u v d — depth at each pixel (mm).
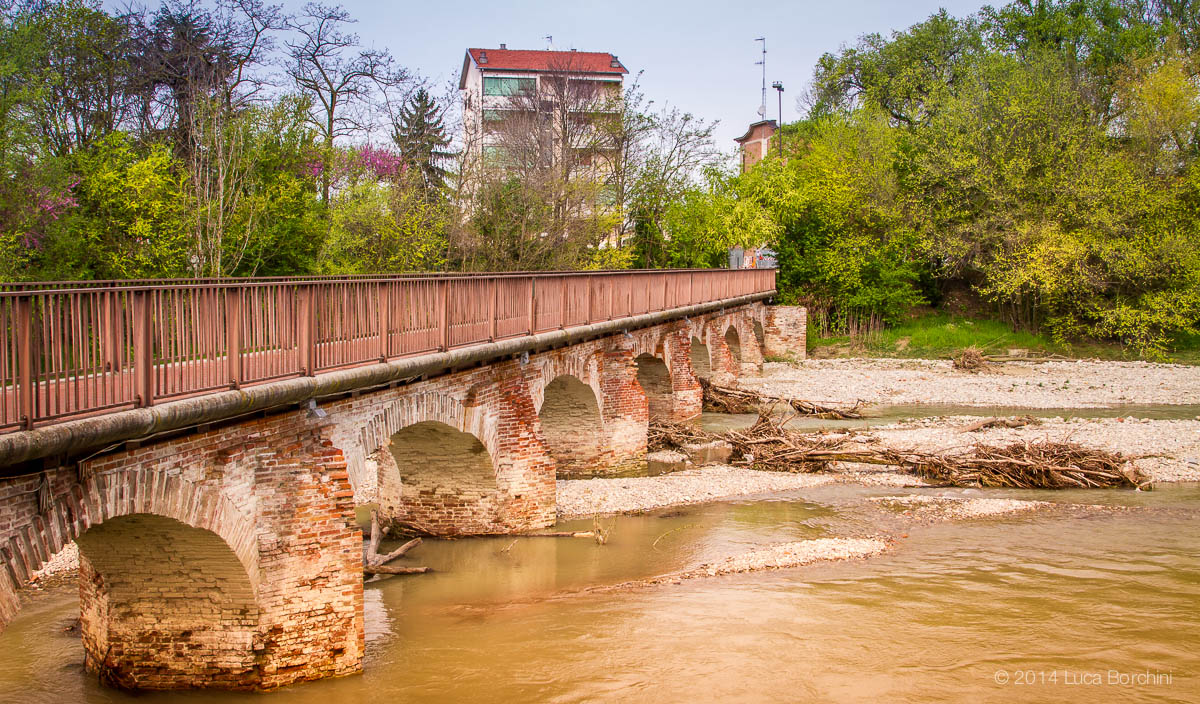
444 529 16859
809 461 22734
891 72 59906
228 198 25578
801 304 50062
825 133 54406
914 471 22438
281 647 10195
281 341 9844
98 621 10312
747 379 40094
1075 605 13094
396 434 16172
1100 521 17844
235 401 8758
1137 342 42812
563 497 19516
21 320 6660
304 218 28531
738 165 53250
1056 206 44188
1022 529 17312
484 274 15016
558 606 13172
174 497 8523
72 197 22250
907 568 14859
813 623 12430
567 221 36375
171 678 10180
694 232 48750
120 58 28531
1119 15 52969
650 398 28984
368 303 11555
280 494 10148
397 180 31453
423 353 12969
